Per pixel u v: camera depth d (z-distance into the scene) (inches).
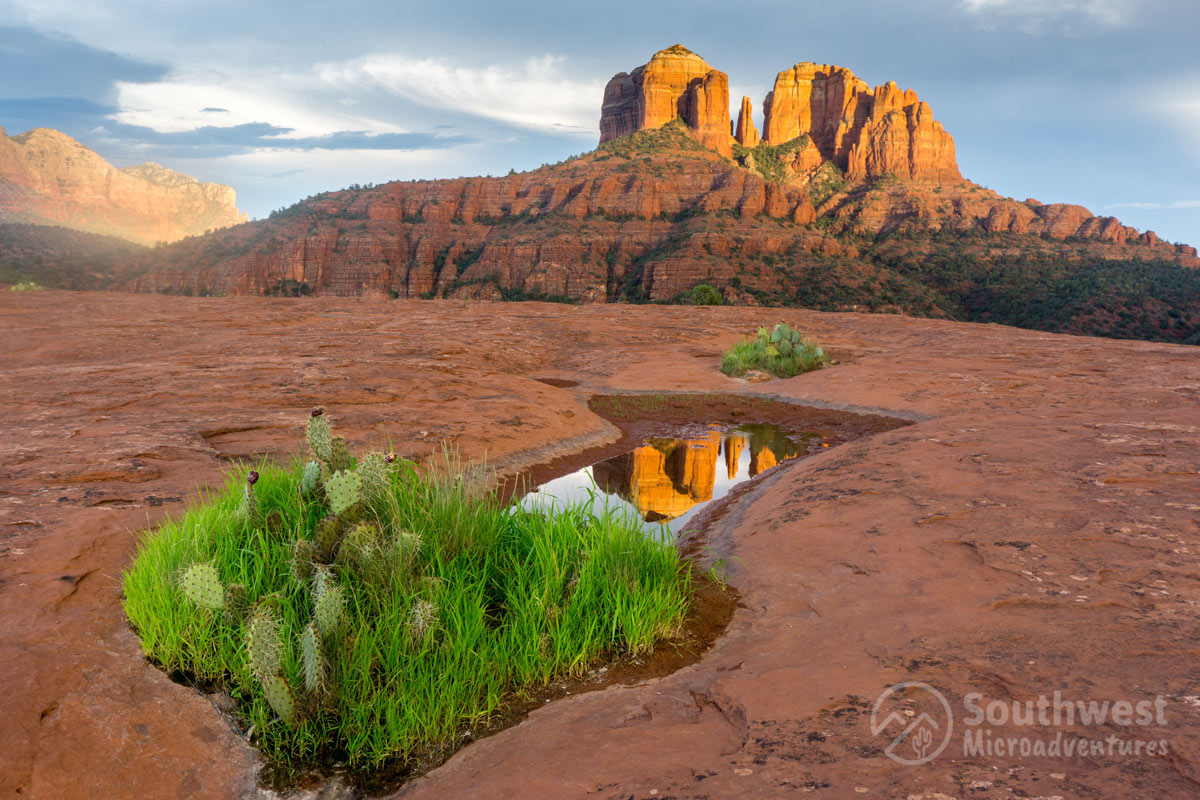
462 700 124.9
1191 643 122.1
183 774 110.7
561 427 415.8
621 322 1186.6
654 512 273.9
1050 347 847.7
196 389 436.1
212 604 132.1
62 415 357.4
